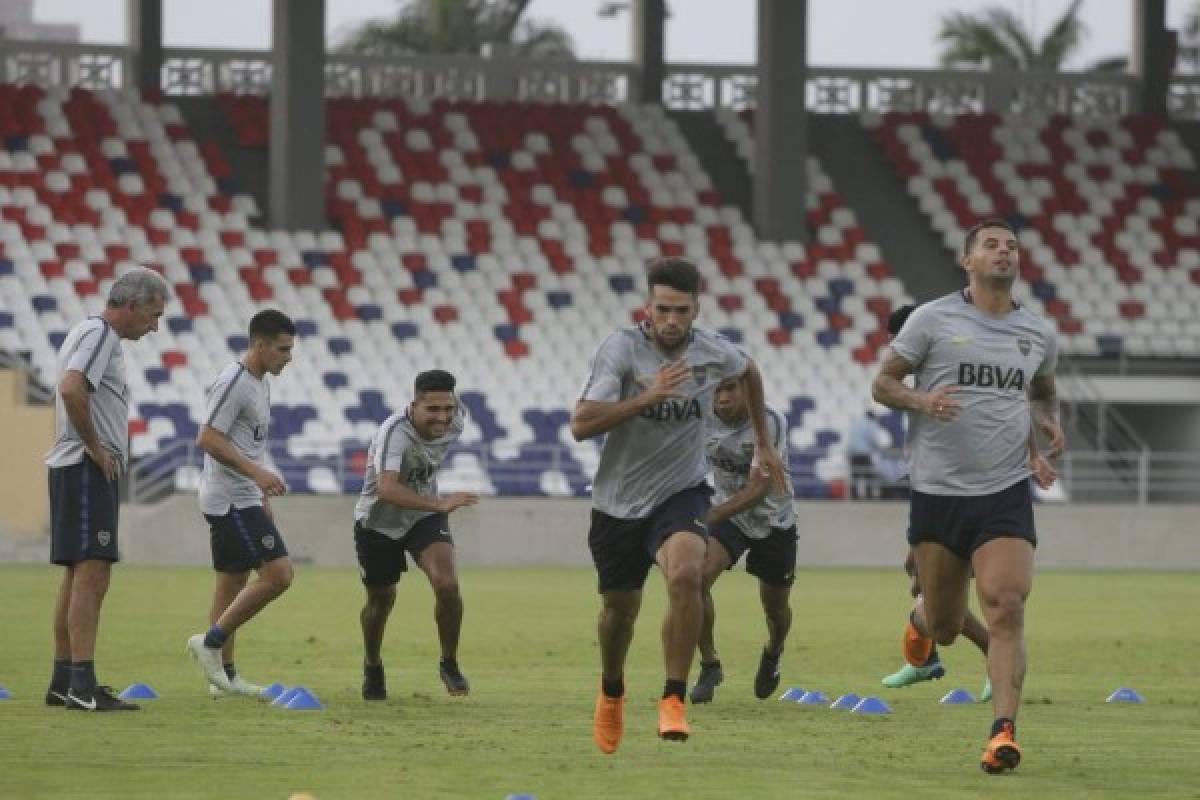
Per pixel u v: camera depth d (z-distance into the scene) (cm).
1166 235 12562
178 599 6906
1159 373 11875
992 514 2931
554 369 11231
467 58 12912
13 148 11481
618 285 11725
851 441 10650
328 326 11094
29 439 9656
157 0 12238
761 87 12050
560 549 9988
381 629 3875
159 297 3475
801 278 11950
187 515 9519
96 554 3478
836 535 10206
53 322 10631
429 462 3847
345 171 11925
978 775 2859
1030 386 3081
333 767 2866
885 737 3347
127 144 11719
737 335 11638
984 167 12769
